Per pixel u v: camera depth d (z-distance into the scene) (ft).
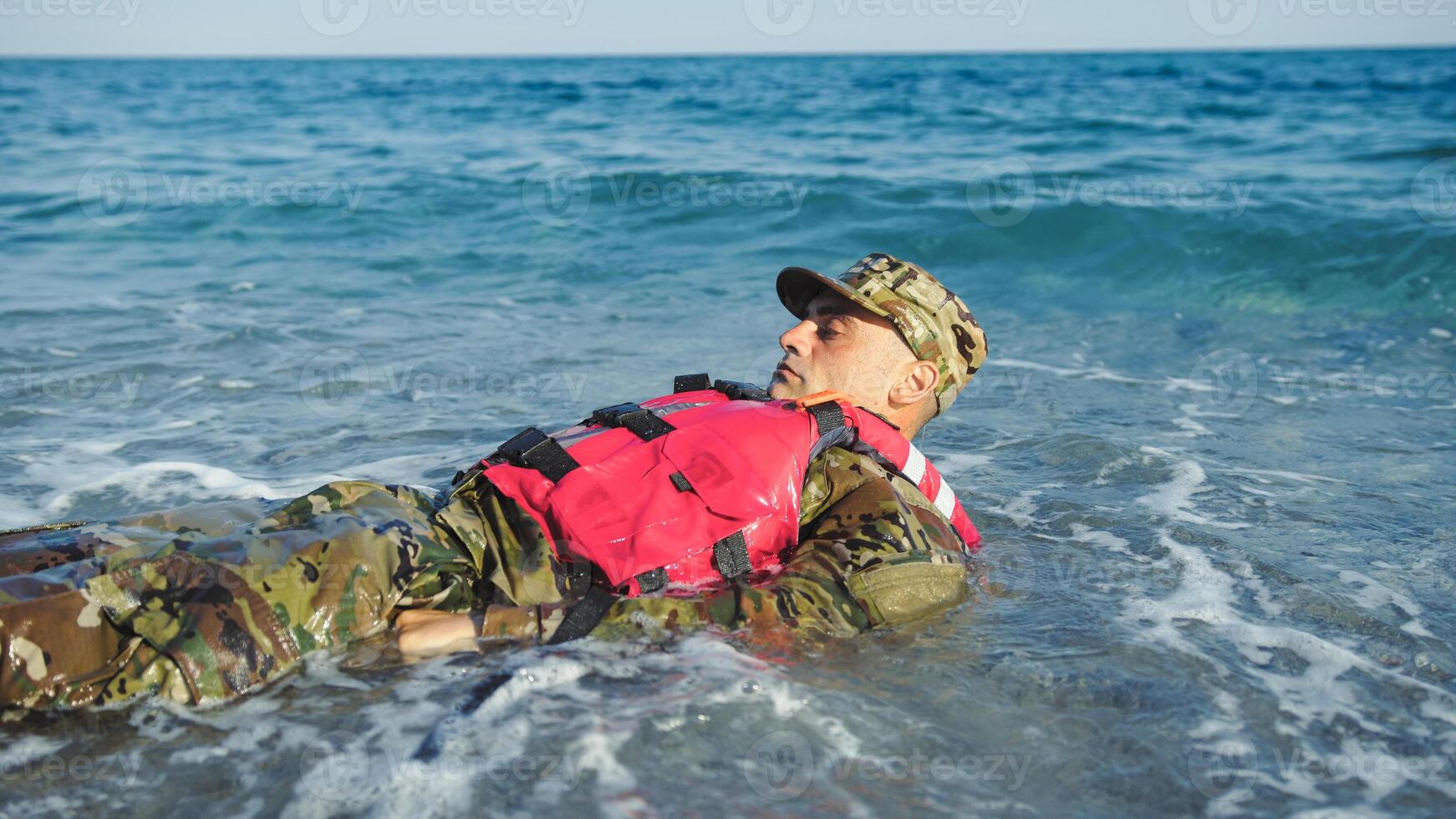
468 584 8.84
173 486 13.52
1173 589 10.28
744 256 32.60
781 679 8.24
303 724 7.67
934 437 15.88
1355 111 71.20
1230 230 31.30
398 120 87.86
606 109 93.20
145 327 23.22
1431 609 9.82
